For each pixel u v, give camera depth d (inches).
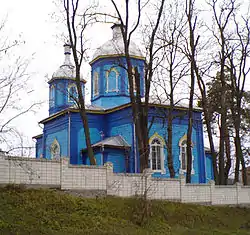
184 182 834.2
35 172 648.4
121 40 1456.7
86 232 559.2
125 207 689.6
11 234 494.6
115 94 1424.7
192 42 1035.3
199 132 1342.3
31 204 596.4
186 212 771.4
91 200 681.0
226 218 818.8
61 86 1488.7
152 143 1235.9
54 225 556.1
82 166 700.7
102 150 1202.0
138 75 968.3
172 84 1026.1
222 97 1092.5
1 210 553.0
